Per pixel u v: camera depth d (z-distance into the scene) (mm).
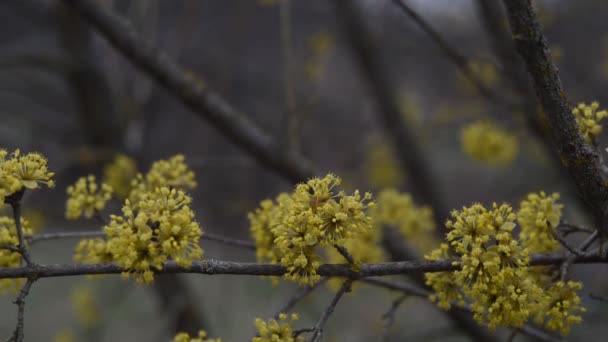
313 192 2053
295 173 4250
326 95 8633
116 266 1946
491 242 2158
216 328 7031
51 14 5047
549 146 4289
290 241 1984
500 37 4086
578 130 2010
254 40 8555
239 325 6930
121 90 5465
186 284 5816
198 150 7883
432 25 3381
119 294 6125
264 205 2383
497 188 7262
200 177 7328
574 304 2066
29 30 7328
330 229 1992
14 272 1878
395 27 7062
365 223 2010
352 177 6570
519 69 3996
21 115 5809
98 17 3738
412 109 7082
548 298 2041
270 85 8305
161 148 8180
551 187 5500
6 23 7207
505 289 1979
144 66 3898
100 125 5301
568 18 7418
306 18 8164
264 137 4234
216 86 6262
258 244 2371
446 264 2061
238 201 5715
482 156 4570
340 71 8938
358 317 6723
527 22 1974
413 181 6000
